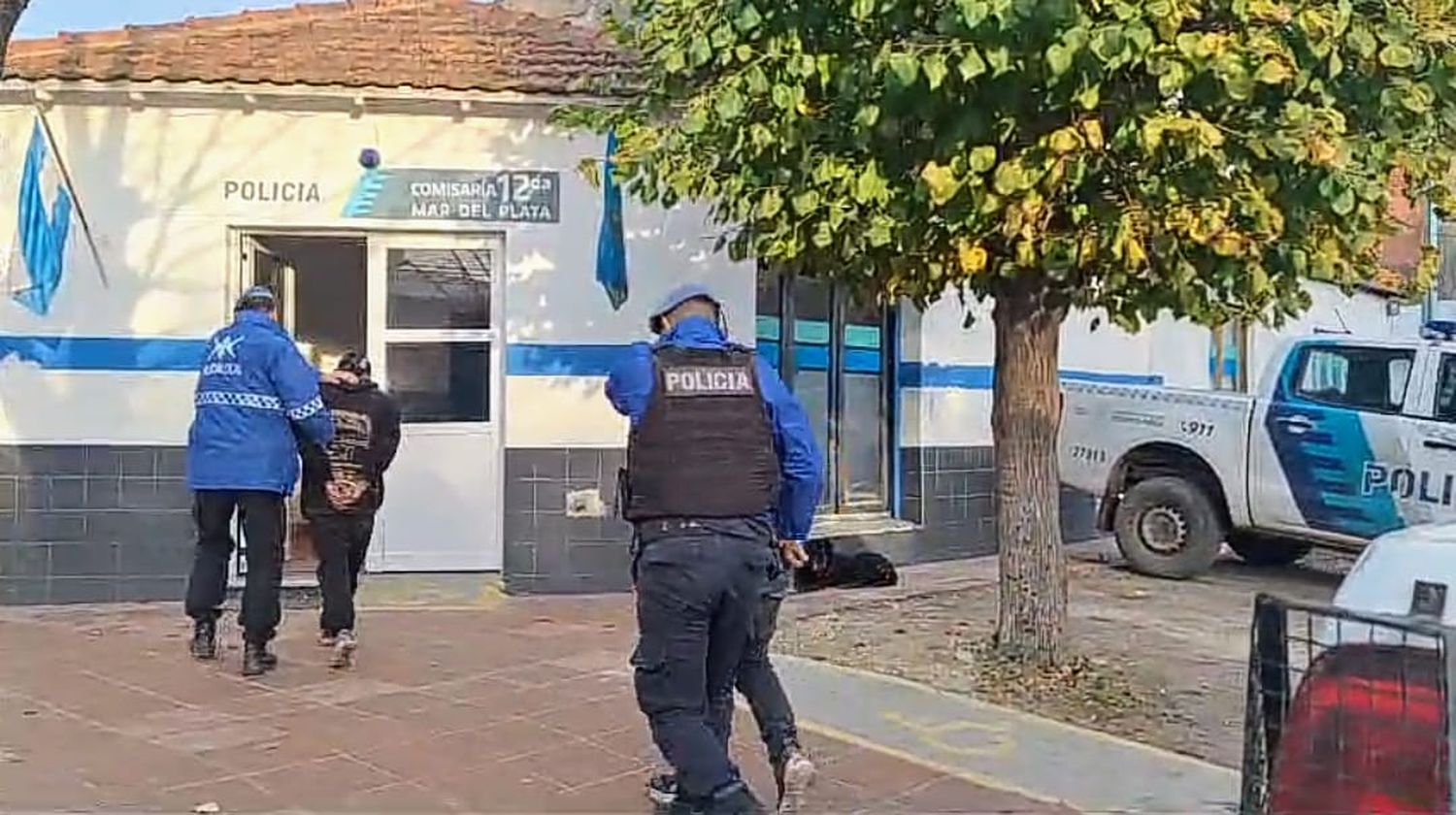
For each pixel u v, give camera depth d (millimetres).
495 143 11109
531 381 11180
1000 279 8211
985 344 13430
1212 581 12602
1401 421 11602
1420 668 3357
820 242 7629
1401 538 3787
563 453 11227
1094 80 6820
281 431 8297
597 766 6762
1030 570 8555
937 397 13164
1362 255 7871
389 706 7723
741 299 11547
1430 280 8719
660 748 5855
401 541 11227
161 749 6895
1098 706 7965
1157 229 7105
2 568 10695
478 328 11320
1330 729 3496
